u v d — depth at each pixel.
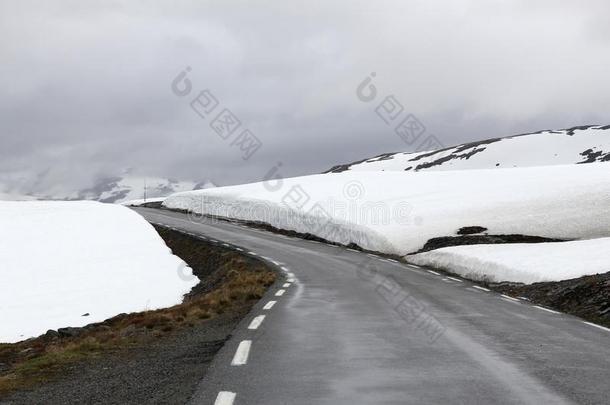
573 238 33.62
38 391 6.73
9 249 40.59
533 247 27.41
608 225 35.22
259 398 6.00
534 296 16.95
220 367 7.47
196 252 37.22
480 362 7.86
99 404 5.91
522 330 10.73
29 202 77.31
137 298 25.72
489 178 60.75
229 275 24.22
